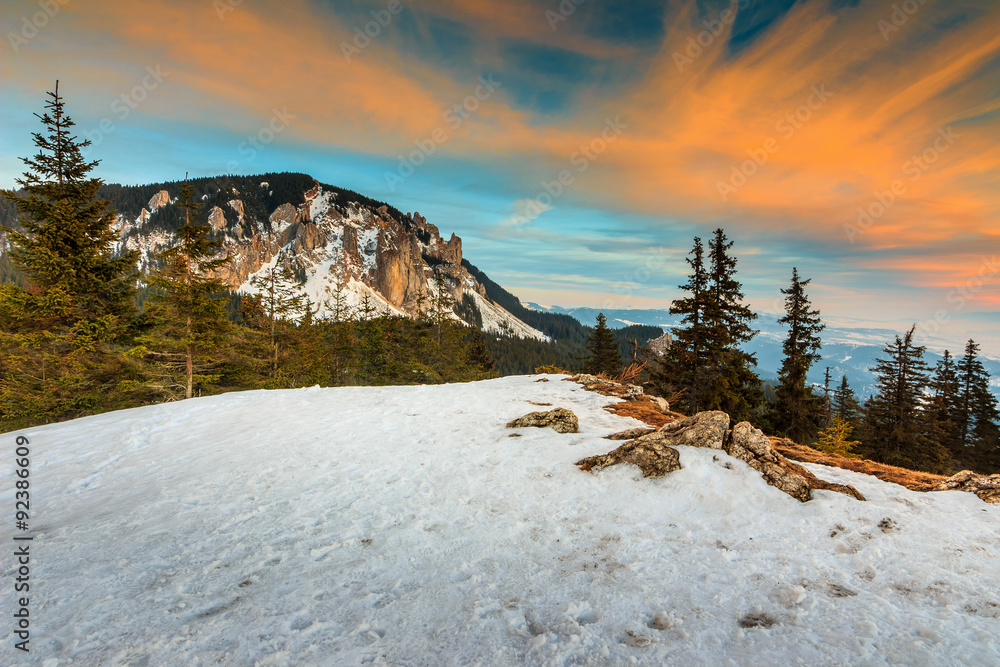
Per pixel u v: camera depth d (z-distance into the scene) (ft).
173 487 23.11
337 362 129.90
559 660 9.86
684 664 9.57
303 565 14.97
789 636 10.40
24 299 59.36
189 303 67.05
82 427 37.60
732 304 73.36
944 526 16.48
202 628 11.32
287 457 27.66
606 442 27.09
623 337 369.09
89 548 16.30
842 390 129.49
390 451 28.45
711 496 19.31
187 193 66.33
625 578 13.57
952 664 9.07
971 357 111.04
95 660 10.07
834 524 16.78
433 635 10.97
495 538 16.88
